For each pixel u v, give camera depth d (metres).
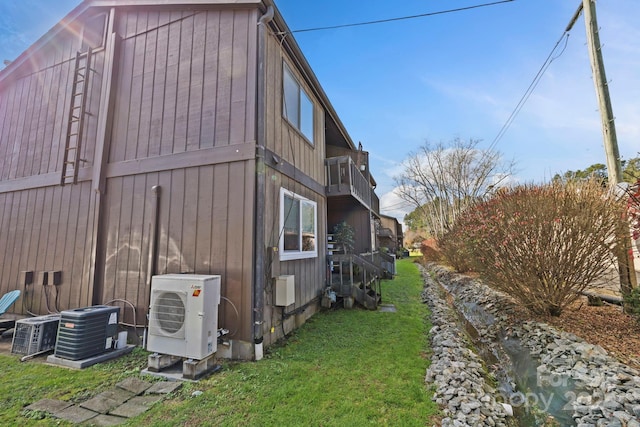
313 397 2.63
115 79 5.00
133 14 5.11
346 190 7.18
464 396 2.57
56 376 3.07
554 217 4.38
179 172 4.29
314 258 6.00
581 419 2.28
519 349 3.94
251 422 2.26
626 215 4.12
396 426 2.22
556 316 4.55
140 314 4.16
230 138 4.05
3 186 5.88
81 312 3.55
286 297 4.11
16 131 6.08
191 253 4.02
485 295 6.83
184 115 4.40
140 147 4.63
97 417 2.34
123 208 4.58
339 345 4.01
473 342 4.54
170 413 2.39
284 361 3.47
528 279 4.56
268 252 4.11
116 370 3.25
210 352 3.17
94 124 5.14
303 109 6.03
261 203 3.85
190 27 4.61
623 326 3.95
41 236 5.24
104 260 4.57
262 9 4.29
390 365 3.33
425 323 5.21
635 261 5.22
